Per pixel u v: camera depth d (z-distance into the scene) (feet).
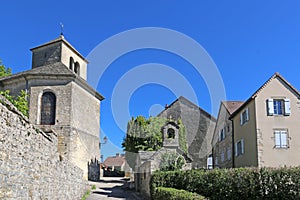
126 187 90.33
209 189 60.29
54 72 100.53
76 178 65.72
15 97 100.83
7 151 30.55
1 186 29.17
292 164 87.35
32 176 37.47
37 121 98.17
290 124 89.40
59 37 114.01
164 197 55.11
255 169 54.80
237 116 103.65
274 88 91.45
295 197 48.91
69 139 97.14
